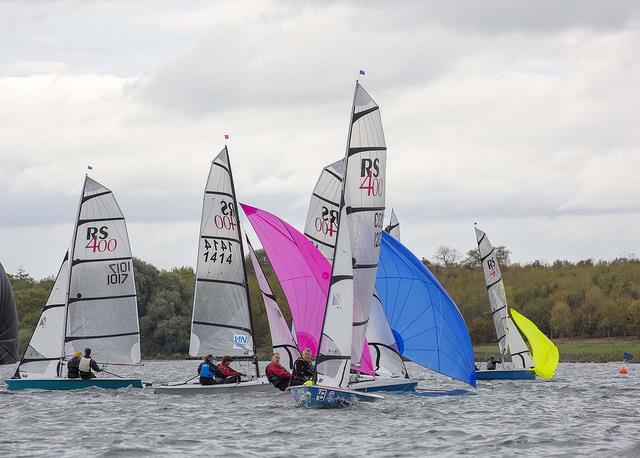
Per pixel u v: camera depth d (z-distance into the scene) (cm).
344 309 10594
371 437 9212
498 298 19312
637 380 19850
